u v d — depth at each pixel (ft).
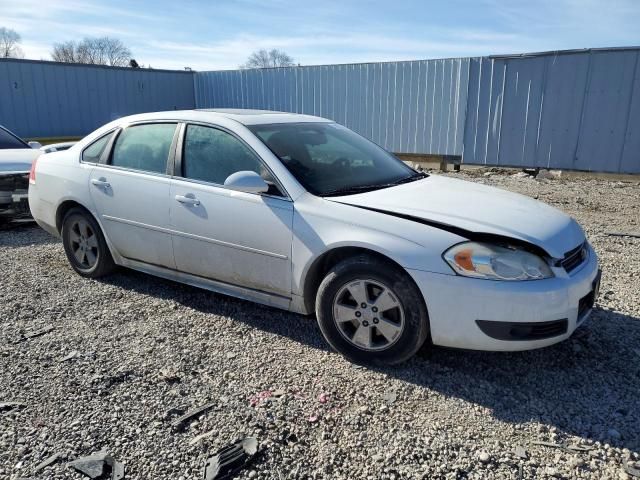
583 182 37.09
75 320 13.39
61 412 9.46
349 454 8.41
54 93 50.62
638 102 36.01
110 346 12.00
